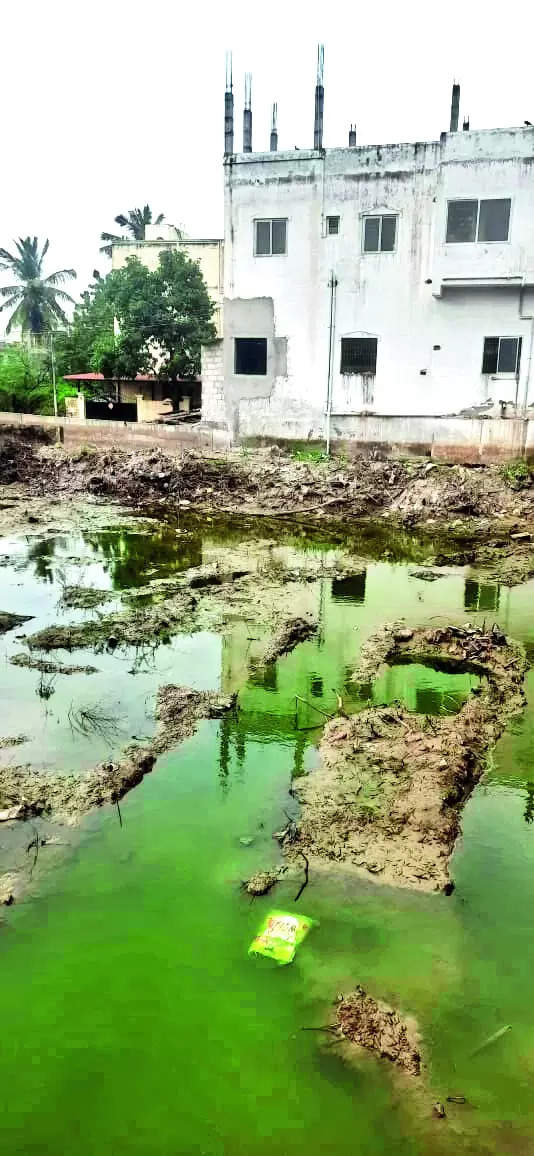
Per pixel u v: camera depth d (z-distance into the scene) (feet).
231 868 22.50
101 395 131.13
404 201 86.33
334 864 22.56
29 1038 17.16
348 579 52.70
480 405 89.04
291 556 59.52
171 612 44.24
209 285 142.72
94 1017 17.66
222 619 43.32
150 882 21.93
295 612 44.83
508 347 86.84
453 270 85.40
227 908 20.94
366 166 86.89
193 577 52.29
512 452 82.07
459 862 22.97
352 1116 15.46
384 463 84.43
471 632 40.09
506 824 24.89
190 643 39.65
